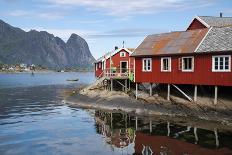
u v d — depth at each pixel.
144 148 25.05
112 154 24.03
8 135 29.81
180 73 38.12
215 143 25.31
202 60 35.75
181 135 28.05
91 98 48.72
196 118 34.00
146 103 40.34
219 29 37.78
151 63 41.69
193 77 36.72
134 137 28.38
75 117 38.62
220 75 33.97
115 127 32.53
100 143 26.94
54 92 72.12
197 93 38.91
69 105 49.06
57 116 39.50
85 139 28.28
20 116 39.75
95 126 33.34
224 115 32.28
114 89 50.78
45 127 33.25
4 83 109.12
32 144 26.80
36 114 41.19
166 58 39.72
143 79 42.78
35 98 59.91
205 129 29.72
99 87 53.22
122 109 41.69
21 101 55.28
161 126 31.83
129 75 48.34
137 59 43.59
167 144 25.67
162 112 37.34
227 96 36.28
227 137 26.89
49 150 25.12
